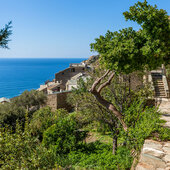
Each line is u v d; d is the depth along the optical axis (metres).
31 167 6.18
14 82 123.31
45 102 26.94
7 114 20.36
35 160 6.24
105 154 10.09
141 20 7.13
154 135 6.39
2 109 21.42
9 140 7.21
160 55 6.88
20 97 25.89
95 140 13.13
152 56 6.83
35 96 26.25
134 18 7.30
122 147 9.68
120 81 10.36
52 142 11.62
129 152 8.29
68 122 12.34
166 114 9.52
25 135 7.71
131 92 10.35
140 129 6.30
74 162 9.77
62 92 27.11
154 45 6.52
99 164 8.94
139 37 7.12
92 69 11.16
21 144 7.04
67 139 11.66
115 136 9.89
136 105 7.98
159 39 6.74
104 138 13.20
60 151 11.27
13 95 80.12
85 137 13.36
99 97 8.52
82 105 10.41
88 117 10.60
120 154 8.79
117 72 7.50
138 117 7.26
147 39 6.88
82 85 9.88
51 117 16.73
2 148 6.92
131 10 7.25
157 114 7.24
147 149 5.48
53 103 26.39
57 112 17.84
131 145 6.52
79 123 12.96
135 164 6.07
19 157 6.82
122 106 9.71
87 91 9.68
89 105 10.34
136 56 6.95
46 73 185.00
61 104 26.97
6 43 4.29
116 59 7.07
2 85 110.56
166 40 6.97
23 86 106.38
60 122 12.31
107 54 7.26
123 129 7.84
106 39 7.76
